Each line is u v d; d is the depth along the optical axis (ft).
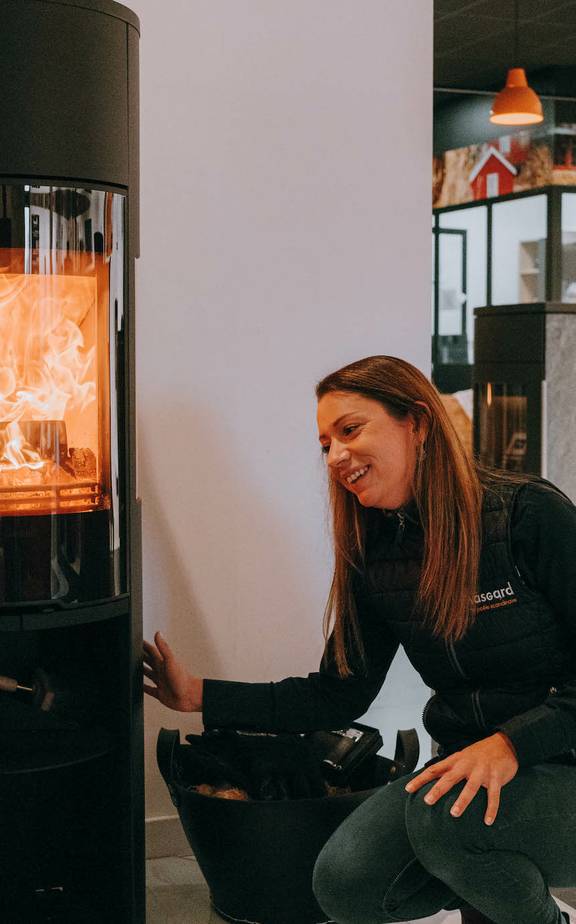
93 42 5.68
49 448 5.75
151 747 8.16
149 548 8.16
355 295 8.61
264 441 8.43
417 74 8.64
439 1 23.54
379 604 6.08
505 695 5.67
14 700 6.39
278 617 8.55
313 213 8.43
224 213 8.19
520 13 24.50
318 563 8.63
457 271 32.83
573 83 29.71
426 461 5.73
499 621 5.61
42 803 6.76
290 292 8.42
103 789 6.50
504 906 5.38
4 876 6.78
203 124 8.07
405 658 8.87
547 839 5.35
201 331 8.20
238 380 8.32
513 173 30.73
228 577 8.39
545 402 14.71
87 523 5.83
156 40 7.89
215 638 8.39
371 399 5.73
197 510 8.29
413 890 5.83
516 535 5.57
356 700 6.59
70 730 6.39
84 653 6.49
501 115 21.20
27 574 5.71
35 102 5.56
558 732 5.33
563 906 7.30
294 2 8.23
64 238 5.70
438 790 5.22
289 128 8.30
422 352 8.86
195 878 7.79
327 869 5.80
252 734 7.39
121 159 5.87
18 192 5.59
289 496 8.52
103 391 5.88
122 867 6.34
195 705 6.68
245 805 6.47
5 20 5.48
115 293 5.88
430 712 6.03
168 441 8.16
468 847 5.29
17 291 5.69
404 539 5.98
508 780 5.30
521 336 15.07
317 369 8.54
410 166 8.69
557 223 29.50
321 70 8.36
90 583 5.85
